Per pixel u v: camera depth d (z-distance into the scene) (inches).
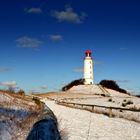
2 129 490.9
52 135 381.7
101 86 5536.4
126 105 2476.6
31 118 656.4
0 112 615.2
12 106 871.1
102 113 1336.1
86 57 5644.7
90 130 714.8
